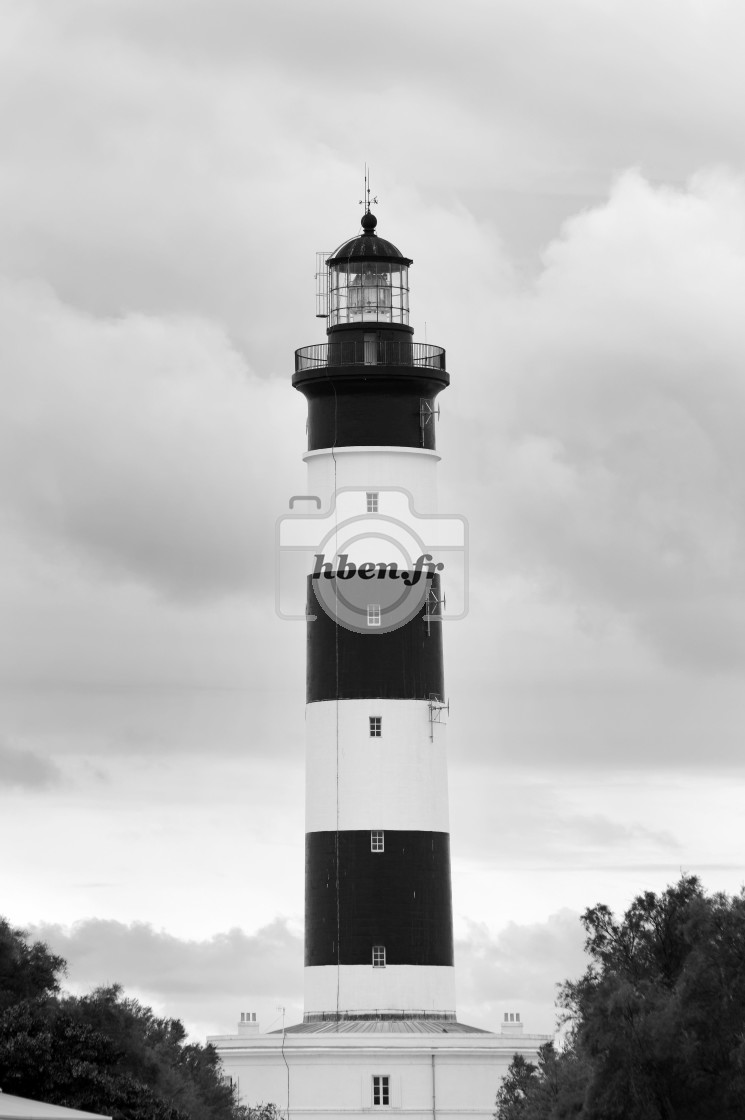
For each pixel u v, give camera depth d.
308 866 81.38
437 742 81.44
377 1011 79.62
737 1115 55.31
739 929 57.44
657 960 62.16
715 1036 56.00
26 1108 45.41
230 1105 71.12
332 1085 77.69
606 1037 56.59
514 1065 75.62
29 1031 56.66
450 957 81.12
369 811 80.50
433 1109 77.44
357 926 80.06
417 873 80.44
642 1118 55.78
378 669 81.00
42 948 62.66
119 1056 58.09
